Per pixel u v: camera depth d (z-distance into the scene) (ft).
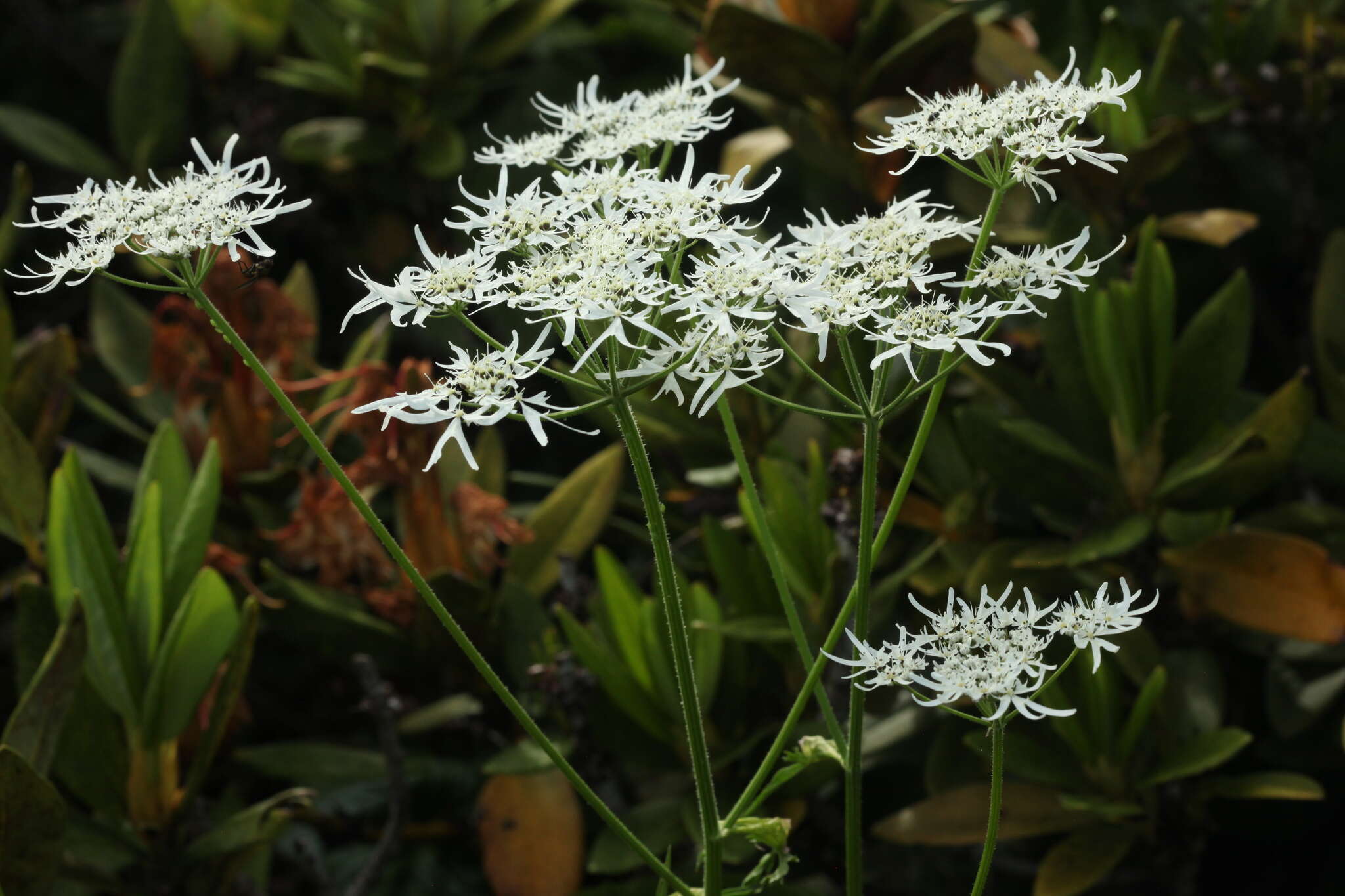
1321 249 4.39
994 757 3.34
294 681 4.38
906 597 4.15
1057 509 4.10
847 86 4.31
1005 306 3.41
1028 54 4.29
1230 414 4.17
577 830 4.04
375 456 4.07
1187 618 4.09
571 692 4.01
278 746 4.14
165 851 3.94
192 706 3.90
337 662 4.33
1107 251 4.13
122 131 4.90
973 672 3.32
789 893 3.93
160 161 4.91
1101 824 3.92
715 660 4.00
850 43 4.33
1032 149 3.37
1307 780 3.86
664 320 3.55
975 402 4.20
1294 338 4.53
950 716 3.99
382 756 4.14
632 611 3.99
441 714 4.12
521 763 4.01
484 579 4.21
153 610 3.91
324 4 4.91
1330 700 3.98
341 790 4.19
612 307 3.31
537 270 3.34
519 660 4.14
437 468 4.10
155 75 4.91
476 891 4.12
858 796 3.42
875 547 3.41
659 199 3.37
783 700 4.09
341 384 4.41
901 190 4.34
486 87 4.83
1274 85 4.41
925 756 4.08
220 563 4.09
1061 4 4.46
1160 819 3.95
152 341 4.48
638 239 3.35
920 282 3.37
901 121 3.41
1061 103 3.37
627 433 3.34
